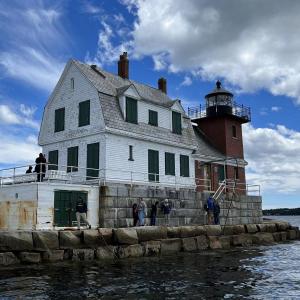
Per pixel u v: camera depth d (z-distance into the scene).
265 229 33.06
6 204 22.66
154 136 30.44
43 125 31.48
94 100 28.12
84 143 28.42
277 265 19.11
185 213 28.56
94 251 19.91
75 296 12.45
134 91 29.77
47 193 21.56
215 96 40.91
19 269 16.92
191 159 34.41
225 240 27.61
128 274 16.20
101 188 23.80
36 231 18.73
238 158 40.38
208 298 12.45
